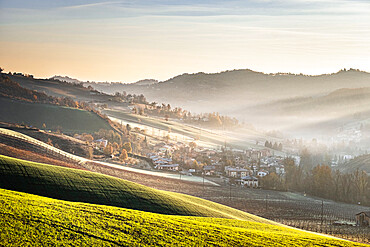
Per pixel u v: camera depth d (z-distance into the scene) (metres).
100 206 65.12
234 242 54.75
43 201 60.69
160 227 57.12
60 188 79.38
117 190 87.00
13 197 59.06
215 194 167.75
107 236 49.72
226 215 92.88
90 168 159.88
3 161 81.62
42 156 150.12
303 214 149.38
